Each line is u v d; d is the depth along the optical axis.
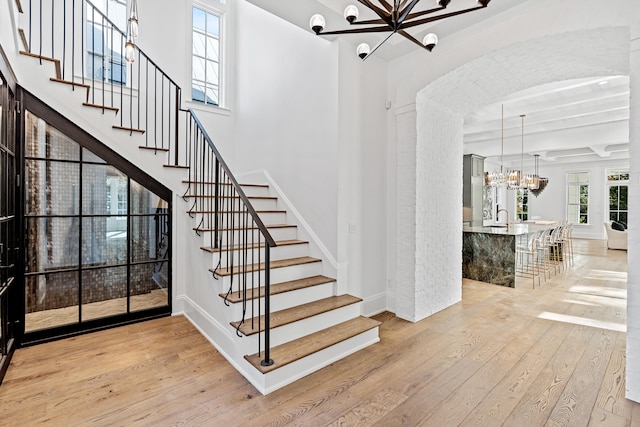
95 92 4.27
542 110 5.50
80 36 4.17
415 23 1.90
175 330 3.31
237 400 2.18
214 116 5.24
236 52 5.45
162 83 4.56
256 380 2.33
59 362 2.64
